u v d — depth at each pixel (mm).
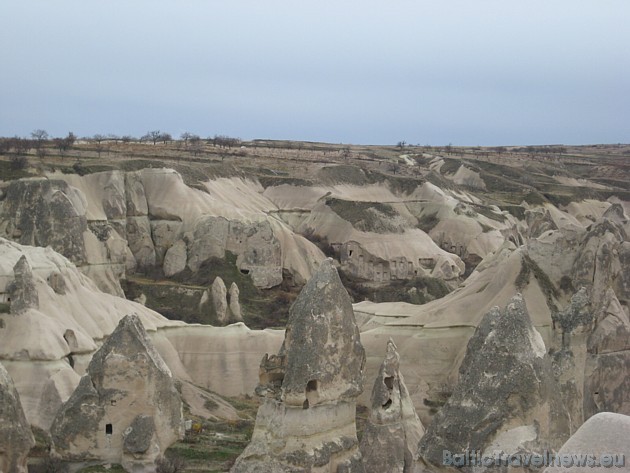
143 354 33938
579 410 32000
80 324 56375
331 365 24750
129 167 104750
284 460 24078
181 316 85250
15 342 48312
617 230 54375
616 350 42906
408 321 62312
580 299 33000
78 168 99438
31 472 32906
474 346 30922
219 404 56062
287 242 102750
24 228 83625
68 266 60688
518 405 18359
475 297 61438
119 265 91500
